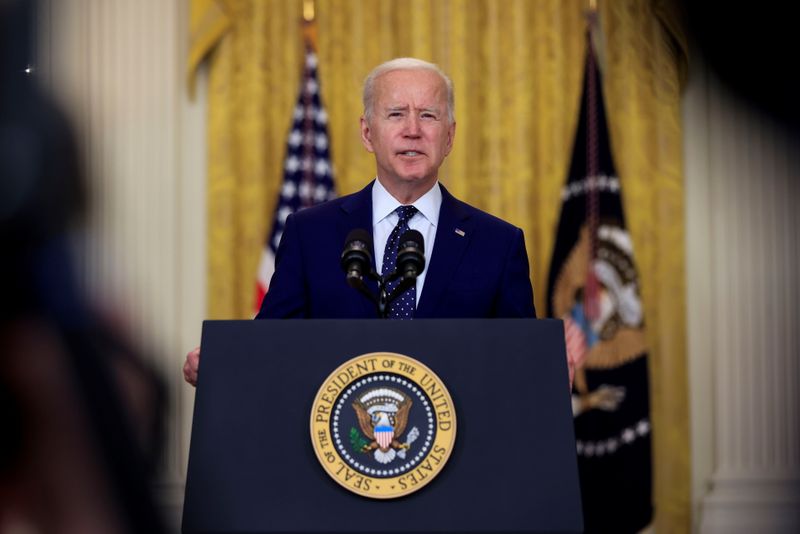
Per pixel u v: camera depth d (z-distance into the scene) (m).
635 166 10.45
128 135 10.05
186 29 10.35
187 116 10.33
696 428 10.36
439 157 5.46
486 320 3.63
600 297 10.27
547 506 3.34
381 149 5.45
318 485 3.37
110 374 1.70
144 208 10.03
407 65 5.56
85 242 1.66
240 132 10.35
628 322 10.25
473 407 3.50
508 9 10.57
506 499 3.35
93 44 10.08
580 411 10.20
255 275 10.24
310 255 5.34
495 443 3.44
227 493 3.36
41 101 1.57
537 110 10.56
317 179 10.32
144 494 1.70
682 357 10.30
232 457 3.42
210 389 3.53
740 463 10.27
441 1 10.55
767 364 10.29
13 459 1.64
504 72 10.56
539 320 3.64
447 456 3.39
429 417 3.45
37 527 1.65
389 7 10.52
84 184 1.63
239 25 10.38
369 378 3.52
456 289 5.18
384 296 4.24
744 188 10.35
